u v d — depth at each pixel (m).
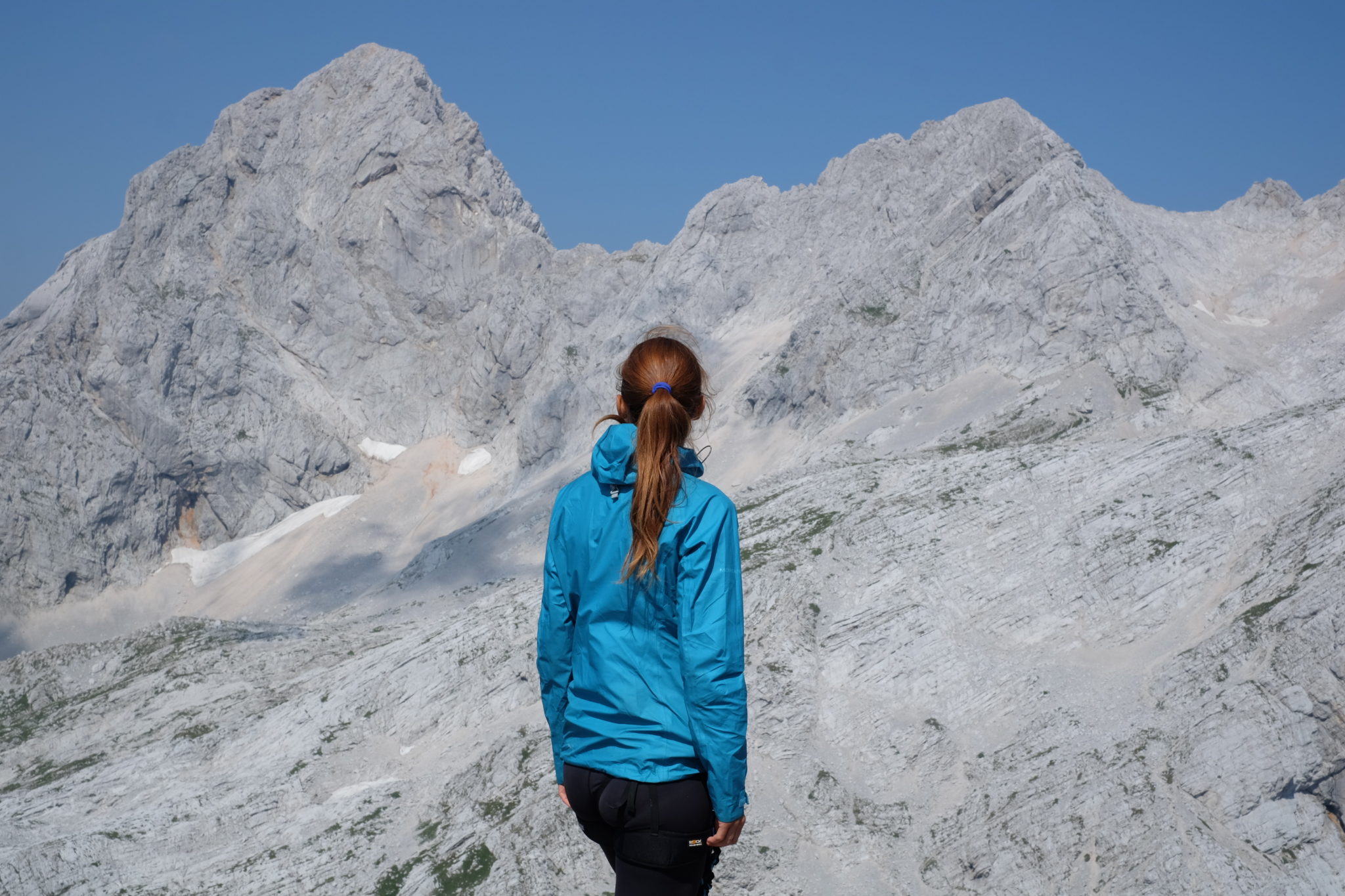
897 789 46.16
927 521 61.00
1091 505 60.16
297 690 71.06
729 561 4.22
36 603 157.12
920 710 50.19
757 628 55.41
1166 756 42.53
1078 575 56.03
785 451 125.88
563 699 4.71
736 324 170.75
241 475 177.12
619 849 4.29
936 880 40.91
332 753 60.22
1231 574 53.62
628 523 4.26
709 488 4.31
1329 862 38.00
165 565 169.25
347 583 156.62
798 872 41.62
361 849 49.38
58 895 50.06
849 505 66.06
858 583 57.59
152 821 55.56
